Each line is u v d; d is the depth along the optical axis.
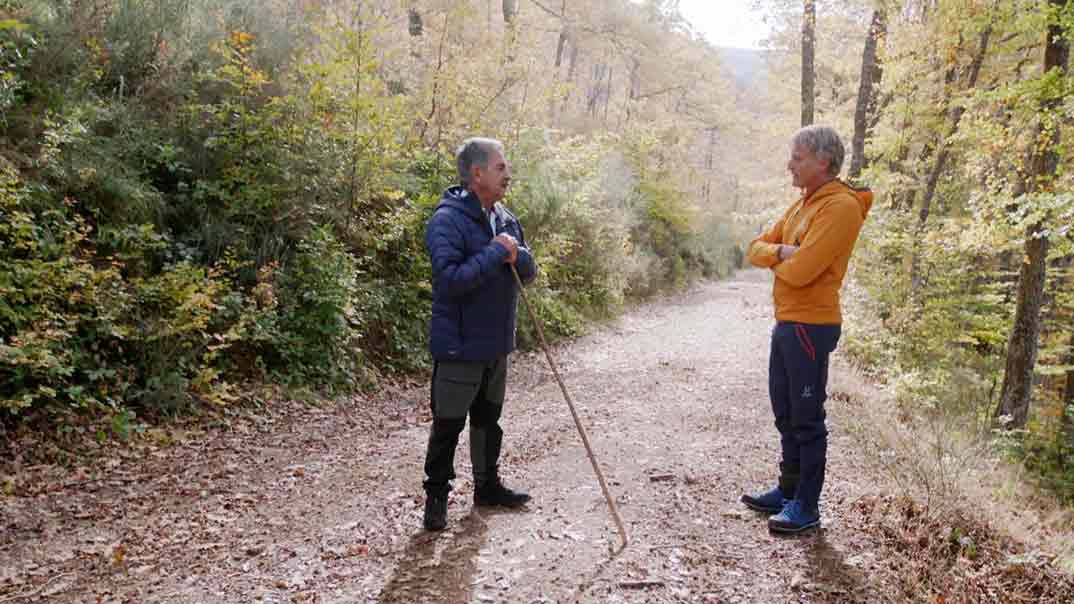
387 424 5.88
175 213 6.47
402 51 9.89
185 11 7.46
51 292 4.76
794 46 16.64
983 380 11.28
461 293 3.17
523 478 4.45
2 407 4.39
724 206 34.69
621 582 2.98
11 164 5.16
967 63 12.30
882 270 11.91
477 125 10.05
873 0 12.49
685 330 13.30
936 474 4.11
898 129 13.82
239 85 6.99
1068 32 7.61
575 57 27.56
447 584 2.98
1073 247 8.37
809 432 3.46
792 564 3.17
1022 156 8.80
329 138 7.58
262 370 6.14
